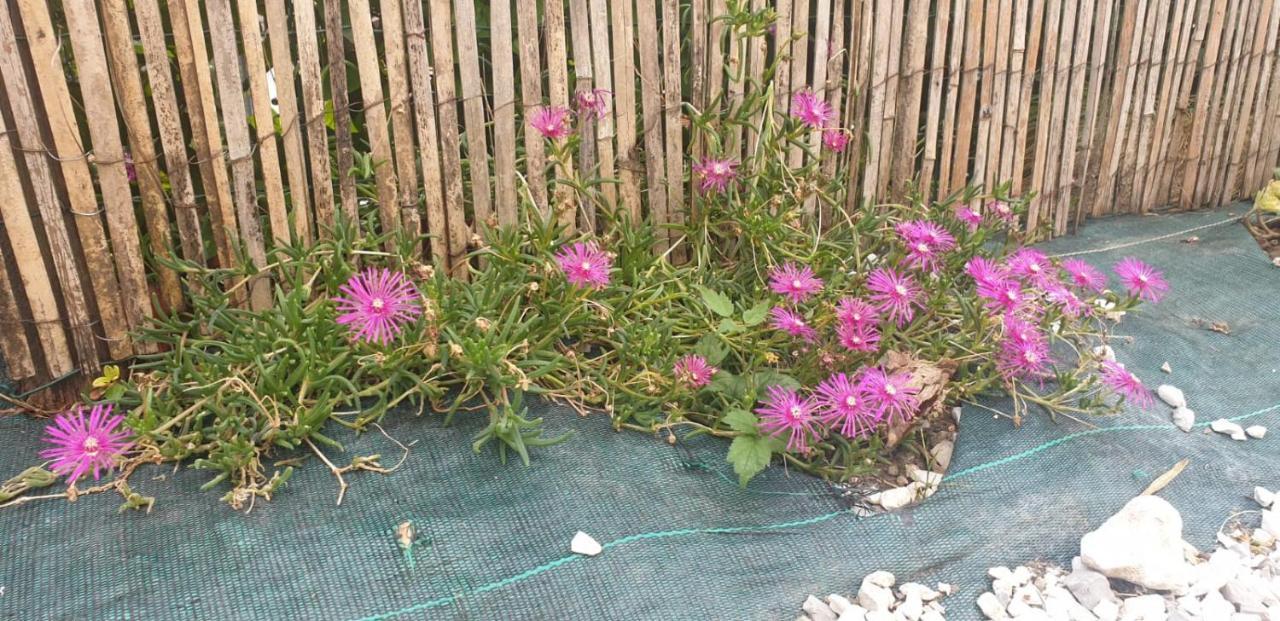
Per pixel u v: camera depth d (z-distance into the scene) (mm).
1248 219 3963
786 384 2420
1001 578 2086
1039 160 3604
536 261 2514
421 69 2498
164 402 2277
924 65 3311
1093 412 2576
